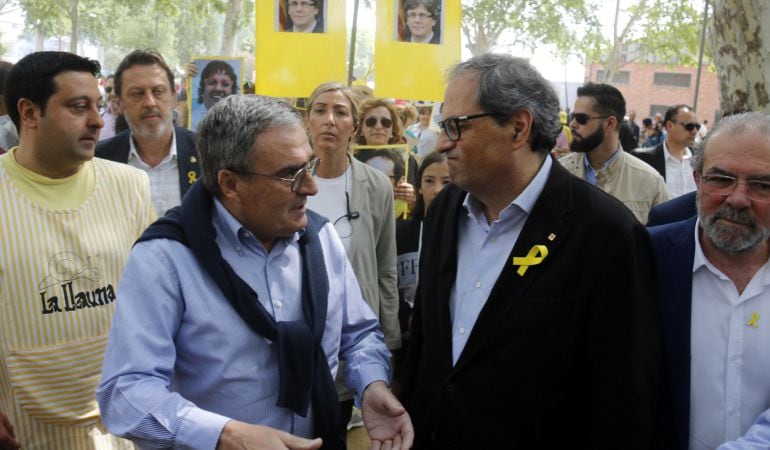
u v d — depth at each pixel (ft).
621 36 96.17
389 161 15.05
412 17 16.94
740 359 6.81
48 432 8.54
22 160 8.60
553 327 6.78
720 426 6.88
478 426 7.04
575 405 6.98
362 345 7.61
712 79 139.13
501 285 6.93
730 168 6.45
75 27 102.78
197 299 6.47
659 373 6.82
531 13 98.84
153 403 5.96
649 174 15.92
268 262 6.81
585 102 15.60
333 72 16.78
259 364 6.54
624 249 6.70
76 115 8.44
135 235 9.46
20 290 8.25
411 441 6.96
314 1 16.62
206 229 6.56
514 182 7.04
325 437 6.88
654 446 7.13
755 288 6.79
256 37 16.74
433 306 7.66
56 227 8.54
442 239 7.75
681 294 7.05
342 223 11.60
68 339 8.56
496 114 6.75
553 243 6.84
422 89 17.11
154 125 12.07
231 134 6.39
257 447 5.76
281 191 6.45
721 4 18.39
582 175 16.46
